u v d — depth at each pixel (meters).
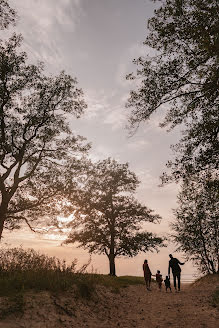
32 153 19.98
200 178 9.78
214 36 7.82
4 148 18.23
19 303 6.78
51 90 19.45
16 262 10.18
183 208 23.53
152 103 10.12
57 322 6.71
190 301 10.23
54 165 21.17
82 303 8.53
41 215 20.55
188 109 9.73
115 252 28.73
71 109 20.23
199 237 23.44
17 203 19.84
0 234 16.77
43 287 8.46
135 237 28.42
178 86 9.63
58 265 10.78
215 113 9.27
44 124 19.52
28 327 6.07
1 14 12.68
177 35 9.29
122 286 15.13
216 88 8.46
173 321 6.93
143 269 16.33
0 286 7.96
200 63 8.90
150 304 10.46
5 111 18.42
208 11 8.49
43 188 20.67
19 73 18.20
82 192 22.88
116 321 7.58
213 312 7.32
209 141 9.31
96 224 29.00
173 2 9.27
